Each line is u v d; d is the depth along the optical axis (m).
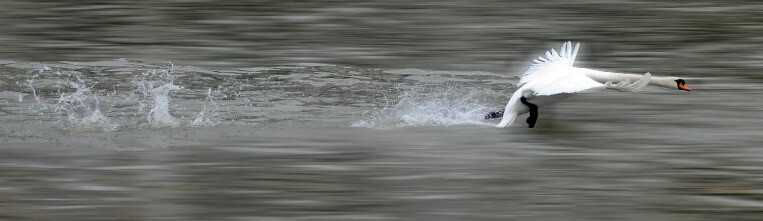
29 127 31.47
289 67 40.50
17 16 54.94
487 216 25.06
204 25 52.88
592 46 48.94
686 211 25.39
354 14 55.59
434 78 38.91
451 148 29.92
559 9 57.09
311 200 26.00
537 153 29.64
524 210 25.47
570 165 28.72
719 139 31.30
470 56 46.16
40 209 25.30
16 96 34.88
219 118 32.62
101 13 55.81
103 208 25.42
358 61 44.56
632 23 53.69
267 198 26.11
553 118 33.50
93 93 35.47
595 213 25.28
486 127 32.12
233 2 58.47
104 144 30.06
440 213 25.19
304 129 31.64
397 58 45.38
